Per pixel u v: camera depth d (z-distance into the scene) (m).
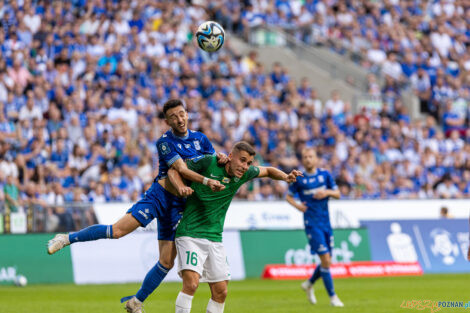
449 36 103.69
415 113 90.75
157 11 86.19
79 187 61.84
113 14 81.06
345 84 92.19
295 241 60.19
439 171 80.19
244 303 38.97
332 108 83.69
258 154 66.94
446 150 84.62
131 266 55.22
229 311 34.91
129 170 63.34
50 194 59.72
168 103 26.39
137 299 27.89
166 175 27.05
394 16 103.88
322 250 37.97
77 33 77.81
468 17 109.06
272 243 59.22
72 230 54.56
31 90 70.31
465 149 83.69
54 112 67.88
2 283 51.28
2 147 61.19
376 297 41.81
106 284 52.78
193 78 80.69
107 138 65.75
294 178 26.09
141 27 81.94
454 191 77.12
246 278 57.56
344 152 77.06
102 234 26.27
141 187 63.69
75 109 69.56
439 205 67.88
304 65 91.44
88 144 66.25
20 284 50.75
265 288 49.03
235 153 24.53
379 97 89.00
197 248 24.73
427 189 76.00
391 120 86.44
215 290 25.41
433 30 102.75
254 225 61.12
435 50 100.56
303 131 76.31
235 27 94.44
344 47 95.94
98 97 71.94
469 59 102.94
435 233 65.44
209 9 93.31
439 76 93.94
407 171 77.69
